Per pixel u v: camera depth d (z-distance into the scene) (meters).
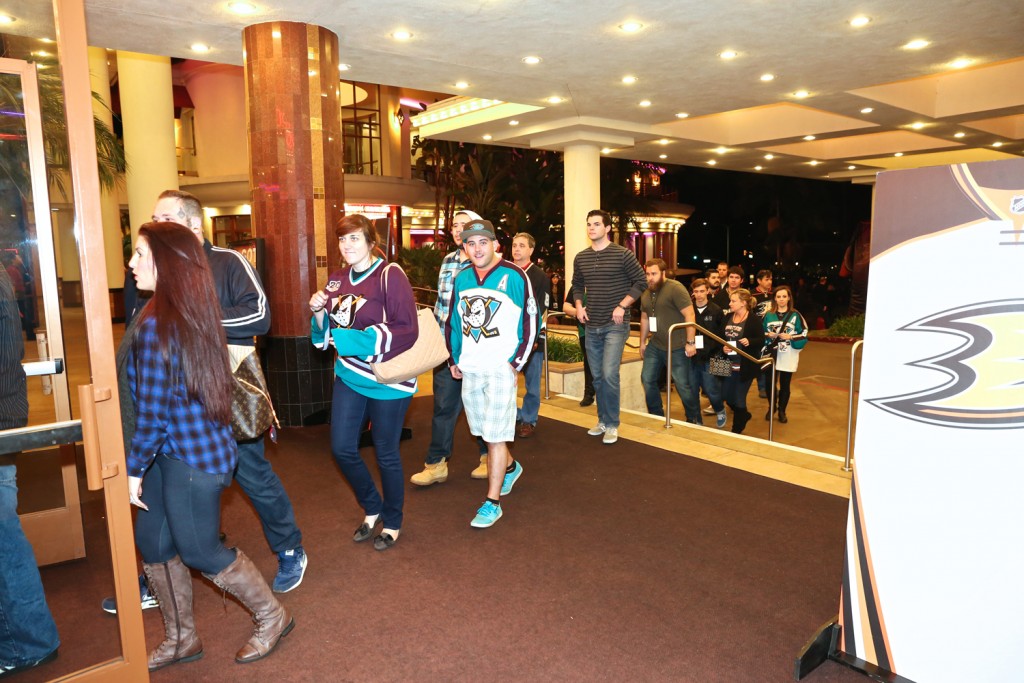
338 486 4.46
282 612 2.67
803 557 3.43
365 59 7.71
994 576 2.19
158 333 2.21
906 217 2.31
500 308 3.73
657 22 6.48
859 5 6.16
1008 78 10.38
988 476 2.19
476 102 11.69
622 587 3.14
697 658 2.61
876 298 2.39
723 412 7.52
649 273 6.87
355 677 2.50
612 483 4.49
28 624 2.47
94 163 2.05
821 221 26.56
